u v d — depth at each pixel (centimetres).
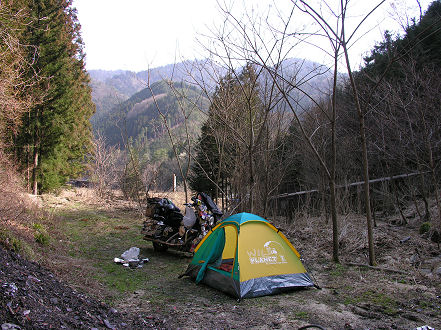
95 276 584
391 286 542
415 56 916
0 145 1127
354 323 420
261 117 869
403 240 769
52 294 393
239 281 517
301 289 556
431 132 827
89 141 1936
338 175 1084
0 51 843
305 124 1044
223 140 891
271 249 563
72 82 1614
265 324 421
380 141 963
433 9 1080
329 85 1009
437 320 418
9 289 332
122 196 1652
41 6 1446
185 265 700
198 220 757
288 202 1083
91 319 359
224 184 1080
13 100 929
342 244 797
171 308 471
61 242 779
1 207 681
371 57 1228
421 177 899
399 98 848
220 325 417
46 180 1557
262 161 920
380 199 1163
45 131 1535
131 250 736
